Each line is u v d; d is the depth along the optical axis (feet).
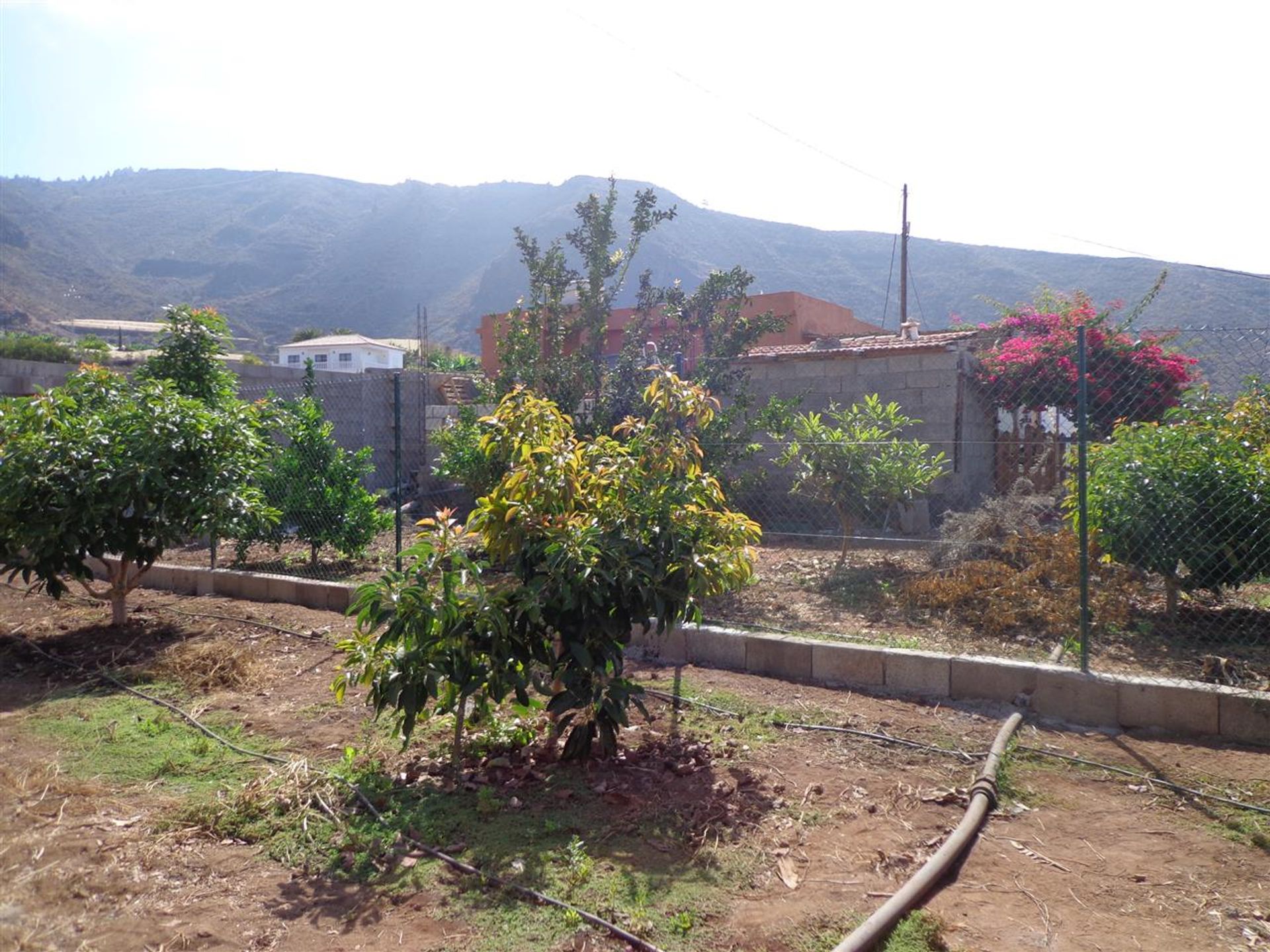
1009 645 20.01
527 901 10.56
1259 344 19.80
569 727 15.84
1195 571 19.77
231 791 13.57
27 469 21.52
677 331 33.12
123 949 9.70
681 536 14.64
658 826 12.41
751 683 18.62
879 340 46.21
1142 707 15.64
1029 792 13.47
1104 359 38.93
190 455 23.31
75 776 14.34
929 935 9.69
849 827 12.40
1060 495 28.14
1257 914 10.23
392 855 11.73
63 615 25.93
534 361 31.60
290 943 9.87
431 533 14.39
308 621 24.36
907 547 30.14
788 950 9.54
